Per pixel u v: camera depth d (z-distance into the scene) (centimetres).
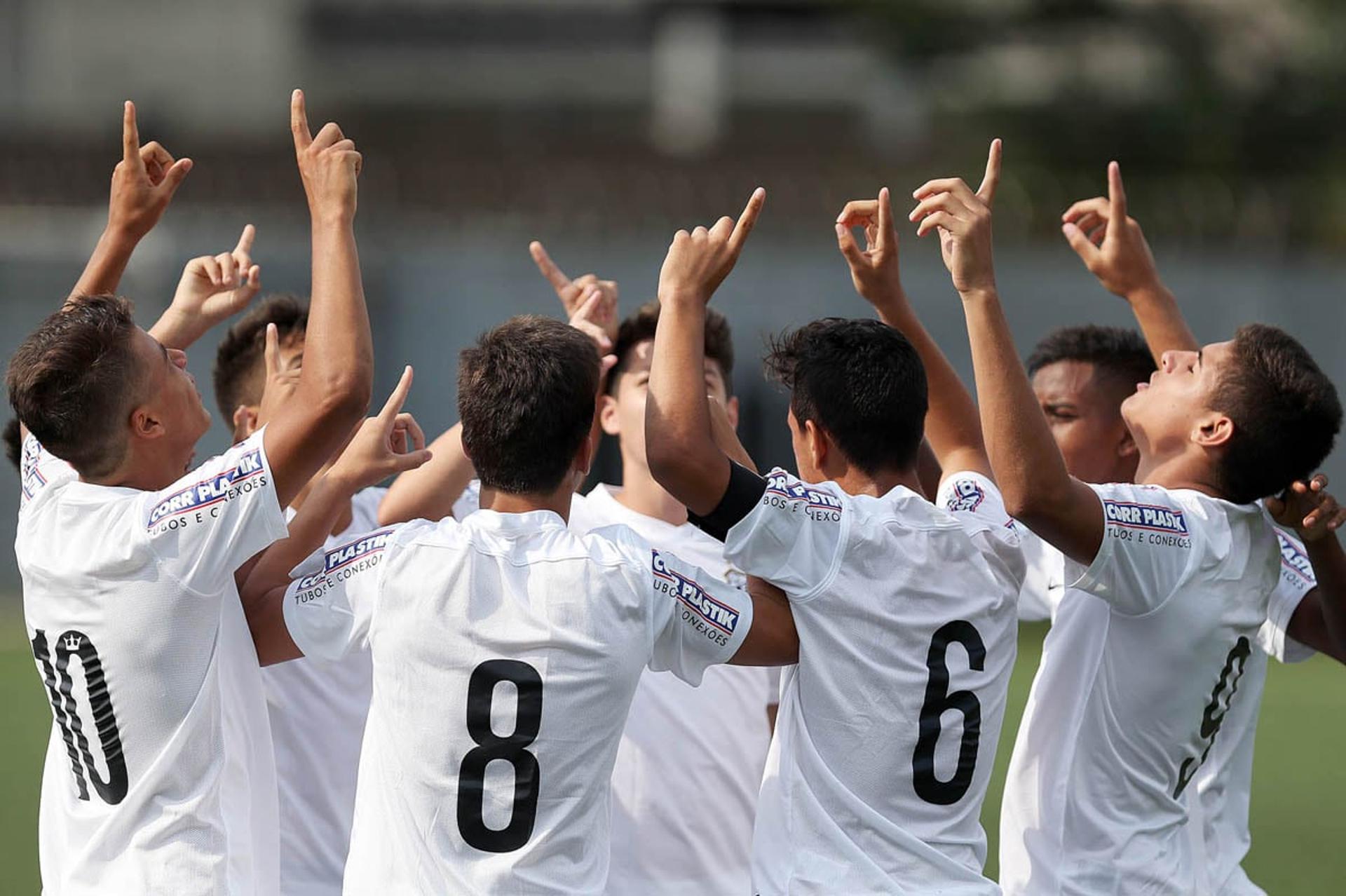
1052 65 7281
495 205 5409
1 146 6531
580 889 1010
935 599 1084
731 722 1297
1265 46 7062
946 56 7288
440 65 10012
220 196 5625
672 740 1277
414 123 9562
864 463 1115
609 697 1021
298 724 1258
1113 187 1377
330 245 1035
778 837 1071
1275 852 2303
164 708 1015
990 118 6931
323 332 1010
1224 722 1264
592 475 3650
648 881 1262
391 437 1198
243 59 9775
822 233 5156
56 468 1094
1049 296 4734
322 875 1252
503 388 1045
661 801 1267
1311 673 3847
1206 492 1185
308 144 1064
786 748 1084
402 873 1007
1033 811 1190
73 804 1048
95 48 9631
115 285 1235
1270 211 5172
